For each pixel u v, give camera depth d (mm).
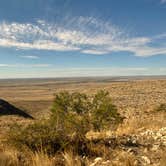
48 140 8367
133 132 11203
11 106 43906
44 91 159625
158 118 18703
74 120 9375
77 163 7188
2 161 7105
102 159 7477
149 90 57250
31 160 7566
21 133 8438
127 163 6863
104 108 10914
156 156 7398
